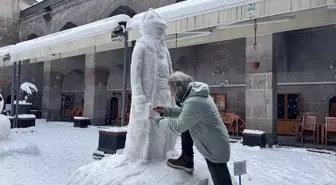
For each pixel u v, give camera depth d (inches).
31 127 493.4
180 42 321.7
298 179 213.0
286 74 518.9
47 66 719.7
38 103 847.1
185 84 109.4
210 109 103.1
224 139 104.6
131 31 263.4
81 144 350.9
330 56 476.1
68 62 741.3
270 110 370.0
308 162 271.7
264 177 216.7
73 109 803.4
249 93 390.6
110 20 272.8
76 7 672.4
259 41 385.1
